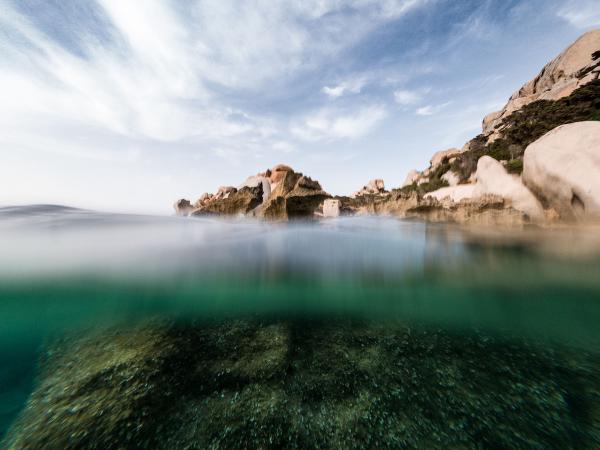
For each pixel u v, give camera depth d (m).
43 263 5.22
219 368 3.27
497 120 30.61
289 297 5.35
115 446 2.28
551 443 2.26
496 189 9.65
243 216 13.93
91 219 9.26
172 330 4.15
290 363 3.38
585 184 6.66
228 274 5.61
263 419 2.57
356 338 3.96
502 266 5.51
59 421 2.52
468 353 3.54
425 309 4.87
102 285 4.96
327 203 13.59
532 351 3.54
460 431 2.42
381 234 8.57
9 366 3.26
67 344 3.72
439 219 10.20
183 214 18.92
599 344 3.63
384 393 2.88
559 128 8.13
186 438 2.36
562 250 5.59
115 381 3.03
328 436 2.40
